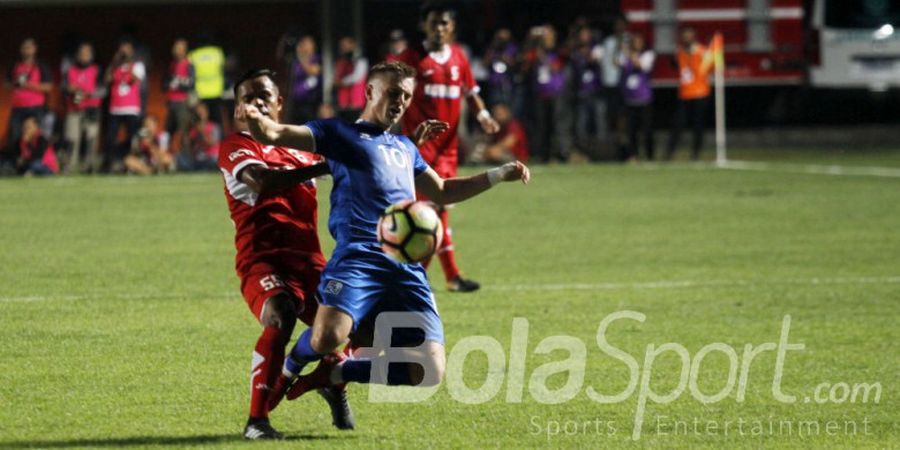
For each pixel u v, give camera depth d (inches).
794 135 3186.5
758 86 3107.8
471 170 2491.4
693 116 2709.2
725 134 3221.0
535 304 1160.2
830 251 1493.6
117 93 2490.2
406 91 725.3
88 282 1263.5
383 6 3058.6
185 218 1802.4
